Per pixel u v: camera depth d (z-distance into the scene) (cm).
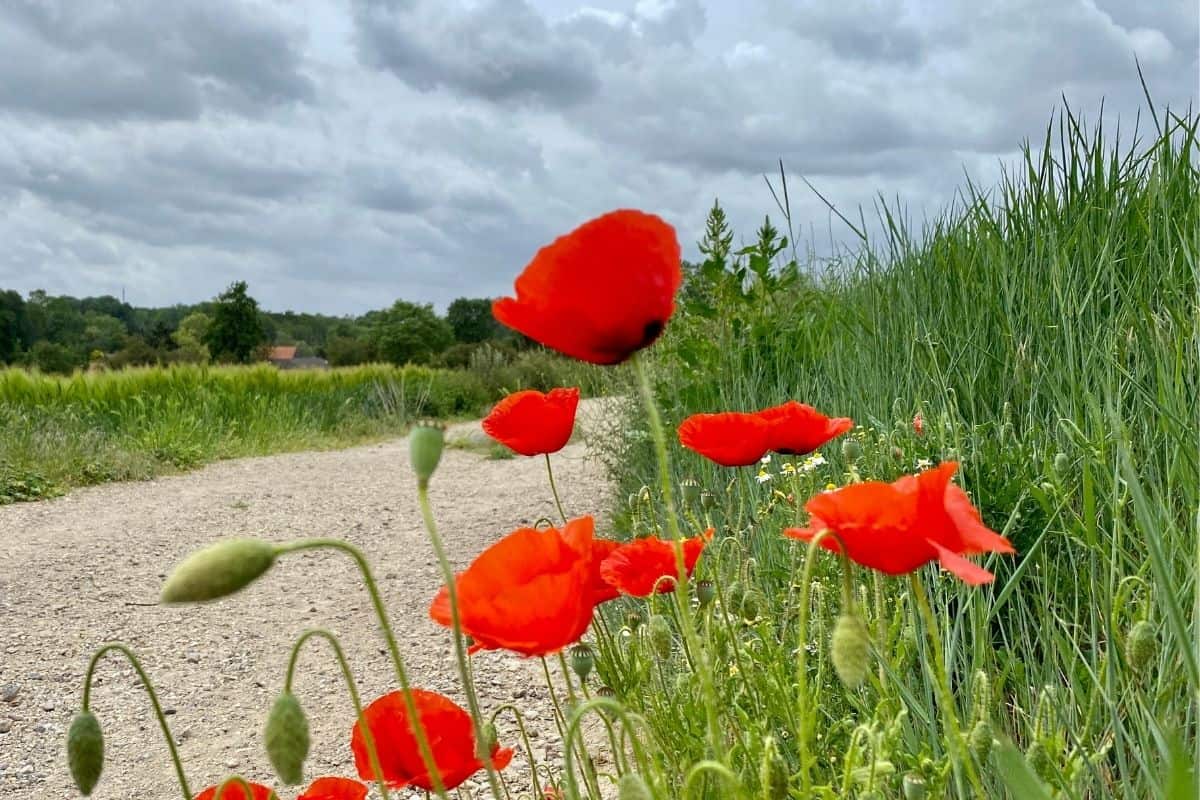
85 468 1033
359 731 142
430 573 615
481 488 940
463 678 103
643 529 350
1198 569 131
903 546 106
